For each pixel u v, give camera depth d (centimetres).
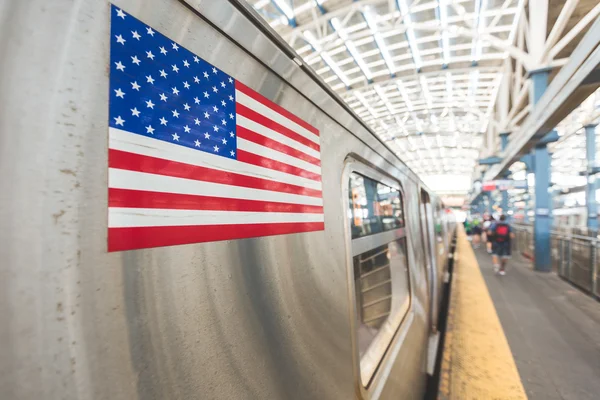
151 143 58
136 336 52
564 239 758
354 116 159
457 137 3388
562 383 308
